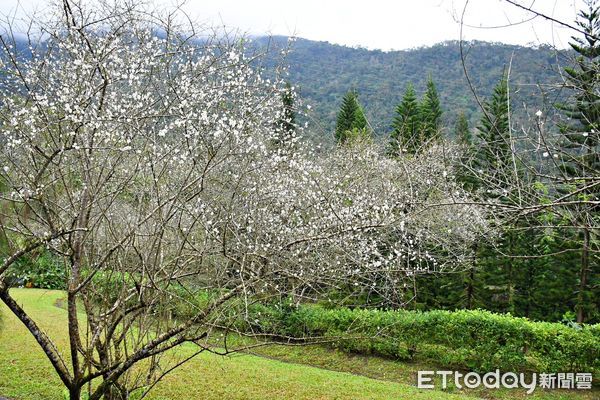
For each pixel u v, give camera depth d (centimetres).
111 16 389
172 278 399
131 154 413
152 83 447
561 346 841
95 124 370
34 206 461
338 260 651
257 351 964
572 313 1302
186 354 831
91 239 434
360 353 995
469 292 1379
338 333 985
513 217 321
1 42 398
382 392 734
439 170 967
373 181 1042
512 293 1423
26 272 532
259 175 512
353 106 2080
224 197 472
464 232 1069
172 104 423
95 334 404
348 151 1201
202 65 491
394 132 1817
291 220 709
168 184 426
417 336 956
